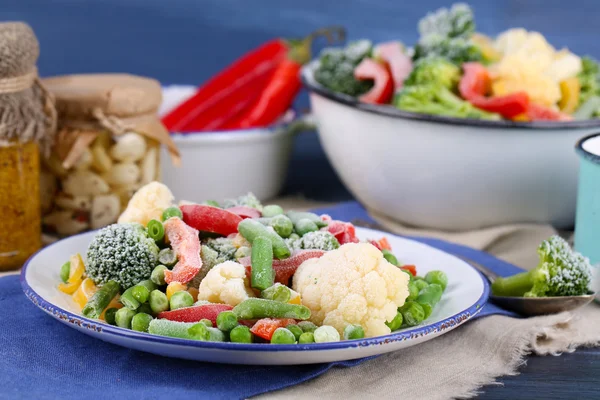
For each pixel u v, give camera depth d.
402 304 1.32
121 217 1.51
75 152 1.82
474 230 2.00
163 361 1.29
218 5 3.27
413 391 1.25
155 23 3.25
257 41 3.32
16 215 1.70
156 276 1.34
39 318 1.44
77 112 1.84
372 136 1.94
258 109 2.40
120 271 1.36
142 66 3.28
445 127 1.84
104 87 1.86
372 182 2.02
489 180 1.88
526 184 1.89
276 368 1.27
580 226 1.63
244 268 1.32
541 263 1.52
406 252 1.63
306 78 2.23
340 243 1.48
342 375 1.28
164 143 1.93
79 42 3.21
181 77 3.31
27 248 1.73
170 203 1.54
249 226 1.37
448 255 1.58
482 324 1.45
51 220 1.91
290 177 2.49
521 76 1.97
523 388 1.29
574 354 1.41
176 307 1.29
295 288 1.34
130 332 1.19
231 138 2.10
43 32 3.19
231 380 1.23
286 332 1.21
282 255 1.36
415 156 1.90
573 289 1.50
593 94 2.10
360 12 3.32
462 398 1.24
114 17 3.22
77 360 1.30
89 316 1.30
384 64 2.14
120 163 1.89
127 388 1.21
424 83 1.98
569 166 1.88
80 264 1.44
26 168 1.70
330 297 1.28
